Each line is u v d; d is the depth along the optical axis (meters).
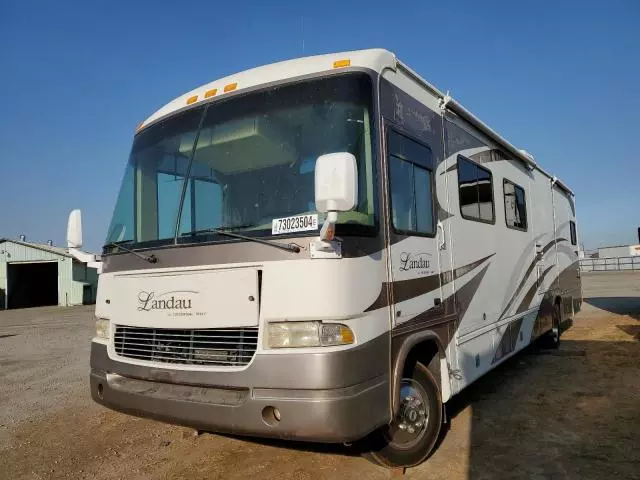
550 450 4.42
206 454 4.58
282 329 3.24
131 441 5.07
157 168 4.31
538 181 8.32
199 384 3.46
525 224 7.36
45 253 29.98
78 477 4.26
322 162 2.95
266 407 3.20
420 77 4.57
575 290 10.88
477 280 5.41
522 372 7.33
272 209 3.65
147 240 4.16
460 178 5.25
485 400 5.98
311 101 3.77
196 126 4.20
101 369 4.13
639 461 4.13
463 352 4.93
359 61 3.83
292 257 3.28
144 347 3.88
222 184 3.90
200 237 3.70
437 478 3.94
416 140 4.37
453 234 4.90
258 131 3.88
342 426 3.11
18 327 17.36
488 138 6.20
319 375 3.10
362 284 3.39
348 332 3.24
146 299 3.86
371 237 3.53
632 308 14.60
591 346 9.05
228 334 3.44
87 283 31.00
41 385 7.75
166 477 4.16
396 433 3.96
